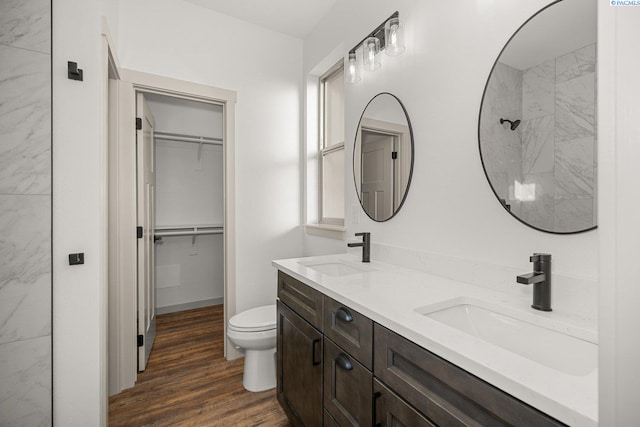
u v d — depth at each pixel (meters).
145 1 2.11
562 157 0.97
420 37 1.51
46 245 1.31
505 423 0.57
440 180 1.41
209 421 1.64
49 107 1.31
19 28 1.27
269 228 2.59
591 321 0.86
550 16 1.00
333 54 2.32
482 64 1.21
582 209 0.92
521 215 1.08
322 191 2.68
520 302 1.02
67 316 1.35
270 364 1.97
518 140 1.09
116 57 1.86
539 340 0.88
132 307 2.00
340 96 2.50
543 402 0.50
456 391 0.67
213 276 3.54
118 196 1.96
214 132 3.44
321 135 2.69
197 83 2.28
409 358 0.79
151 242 2.57
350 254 2.06
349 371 1.06
